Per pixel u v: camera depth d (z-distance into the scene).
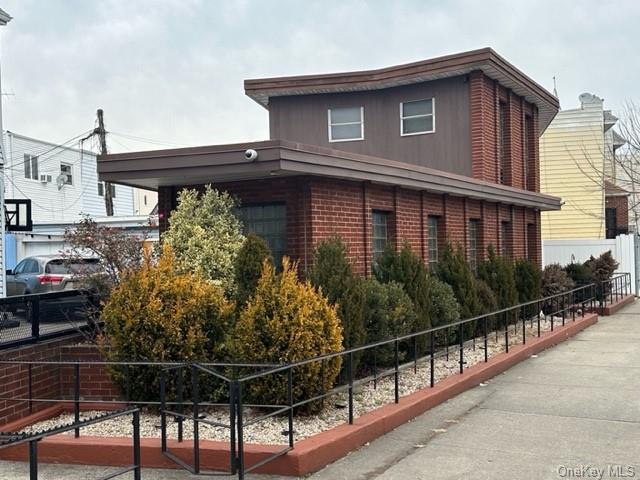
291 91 20.89
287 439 6.75
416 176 12.46
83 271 11.12
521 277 16.77
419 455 6.77
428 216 14.31
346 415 7.73
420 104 20.00
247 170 9.29
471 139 18.98
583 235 31.19
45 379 8.95
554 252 26.94
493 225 17.80
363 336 9.02
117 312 8.01
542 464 6.38
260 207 10.88
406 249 11.39
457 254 13.27
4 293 17.45
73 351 9.25
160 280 8.08
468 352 12.09
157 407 8.02
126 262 10.84
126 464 6.75
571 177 31.38
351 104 20.88
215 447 6.49
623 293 24.97
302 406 7.56
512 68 19.77
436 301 11.95
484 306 13.98
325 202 10.59
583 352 13.04
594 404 8.74
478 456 6.68
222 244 9.91
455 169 19.28
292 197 10.41
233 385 5.90
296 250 10.34
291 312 7.46
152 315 7.83
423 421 8.09
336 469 6.41
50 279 17.70
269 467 6.27
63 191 35.00
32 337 8.95
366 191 11.62
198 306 8.06
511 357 11.60
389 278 11.19
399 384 9.46
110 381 8.76
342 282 8.85
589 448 6.86
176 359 7.91
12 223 24.83
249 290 8.57
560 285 17.69
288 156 9.12
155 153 9.67
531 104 22.70
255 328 7.54
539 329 14.05
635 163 32.62
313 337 7.47
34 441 4.41
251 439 6.79
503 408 8.64
